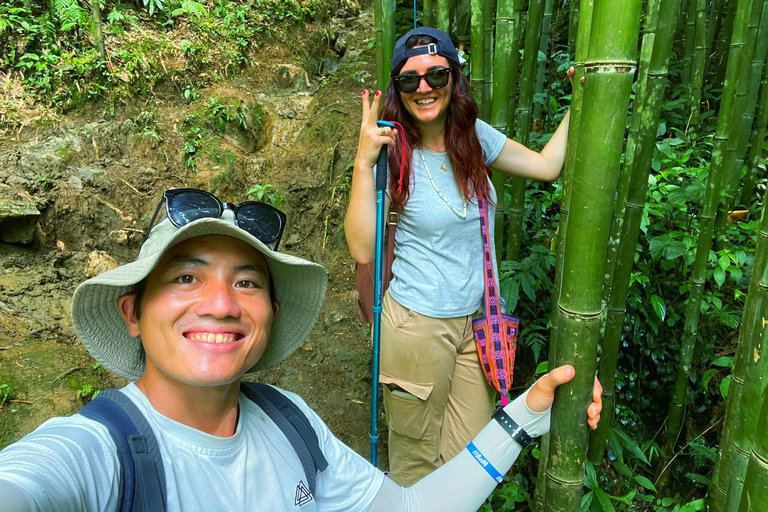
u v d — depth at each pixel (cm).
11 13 374
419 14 511
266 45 476
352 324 317
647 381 309
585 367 107
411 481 212
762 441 81
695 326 257
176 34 434
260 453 96
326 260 355
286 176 376
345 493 110
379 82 269
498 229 247
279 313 113
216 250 91
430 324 183
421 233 182
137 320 94
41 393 229
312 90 462
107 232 326
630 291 285
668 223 300
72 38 386
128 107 382
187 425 91
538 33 240
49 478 67
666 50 200
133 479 79
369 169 170
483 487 115
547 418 114
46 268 297
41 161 328
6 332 256
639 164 213
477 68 225
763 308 101
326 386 284
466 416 206
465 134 178
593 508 234
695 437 286
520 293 297
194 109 391
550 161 199
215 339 89
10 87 361
